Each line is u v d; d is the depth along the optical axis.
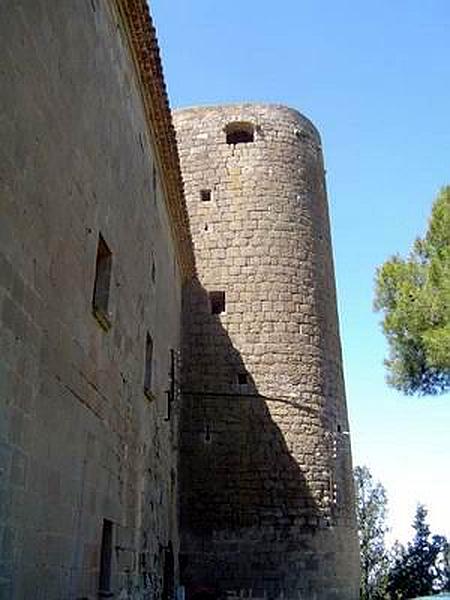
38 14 6.96
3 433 5.84
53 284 7.37
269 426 21.97
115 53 10.97
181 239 20.41
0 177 5.88
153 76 13.20
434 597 12.21
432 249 17.69
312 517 21.16
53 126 7.45
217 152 25.33
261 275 23.58
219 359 22.73
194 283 23.73
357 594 22.05
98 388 9.39
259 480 21.34
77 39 8.53
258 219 24.22
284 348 22.84
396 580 39.31
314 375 22.88
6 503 5.89
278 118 25.75
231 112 25.81
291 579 20.28
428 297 16.42
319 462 21.92
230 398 22.28
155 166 15.54
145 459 13.68
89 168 9.05
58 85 7.66
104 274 10.27
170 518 18.34
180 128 25.97
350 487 23.14
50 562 7.09
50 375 7.21
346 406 24.62
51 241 7.31
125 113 11.76
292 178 25.06
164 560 16.83
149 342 14.53
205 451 21.67
